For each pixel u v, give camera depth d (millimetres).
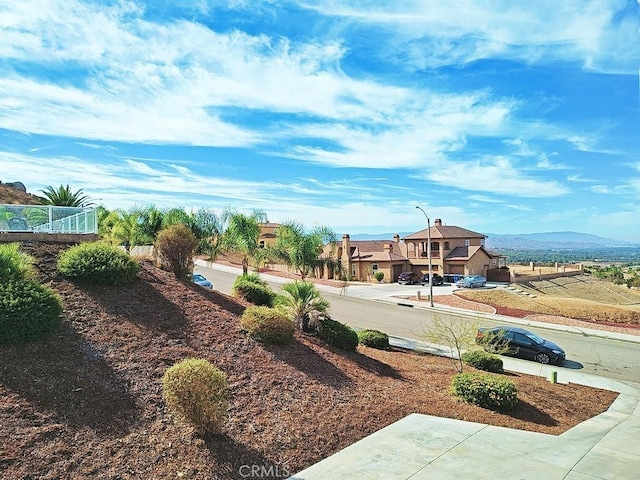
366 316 27453
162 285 13070
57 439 6750
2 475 5879
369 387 11047
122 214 22281
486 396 10992
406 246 56656
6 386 7504
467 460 7840
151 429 7480
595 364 18422
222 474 6816
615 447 8875
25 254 11414
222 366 9953
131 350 9516
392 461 7711
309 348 12492
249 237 22672
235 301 14320
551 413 11359
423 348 18797
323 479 7047
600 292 54344
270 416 8656
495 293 37625
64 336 9227
